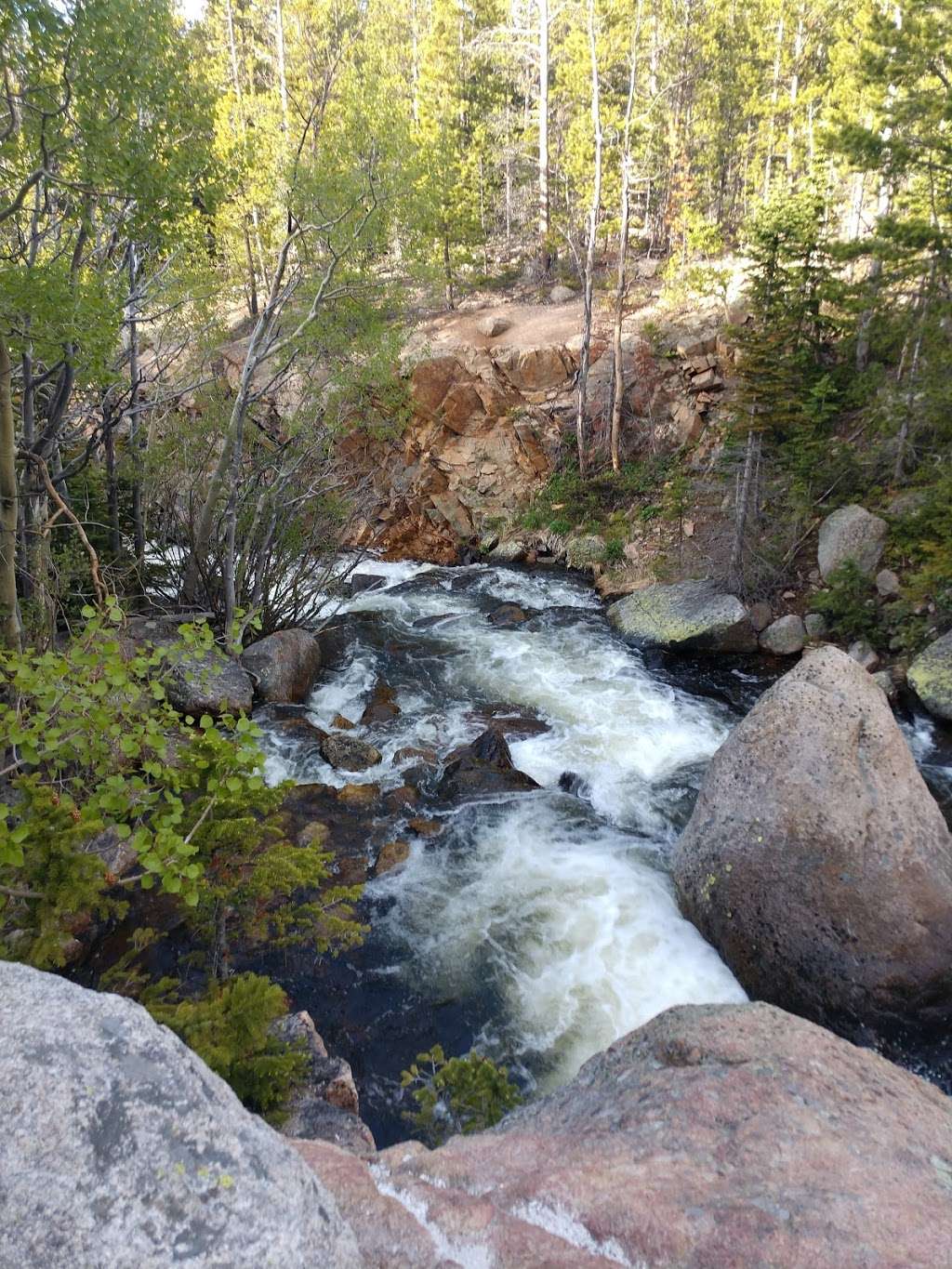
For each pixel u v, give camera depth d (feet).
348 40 70.33
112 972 20.95
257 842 20.02
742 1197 8.64
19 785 16.55
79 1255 5.24
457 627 61.05
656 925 27.04
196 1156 6.16
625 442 80.69
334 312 52.54
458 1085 19.01
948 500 47.39
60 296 28.91
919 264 51.39
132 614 48.19
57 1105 6.12
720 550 60.29
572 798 35.68
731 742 27.91
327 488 55.16
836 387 61.46
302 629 51.13
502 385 84.07
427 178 50.34
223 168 38.40
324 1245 6.12
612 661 53.31
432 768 38.32
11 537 31.17
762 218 61.00
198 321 56.95
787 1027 13.87
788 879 23.68
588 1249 7.79
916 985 21.58
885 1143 10.27
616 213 100.68
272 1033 19.98
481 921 27.68
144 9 31.99
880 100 56.34
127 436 56.54
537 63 101.30
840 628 51.21
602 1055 14.79
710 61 101.50
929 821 23.71
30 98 31.48
